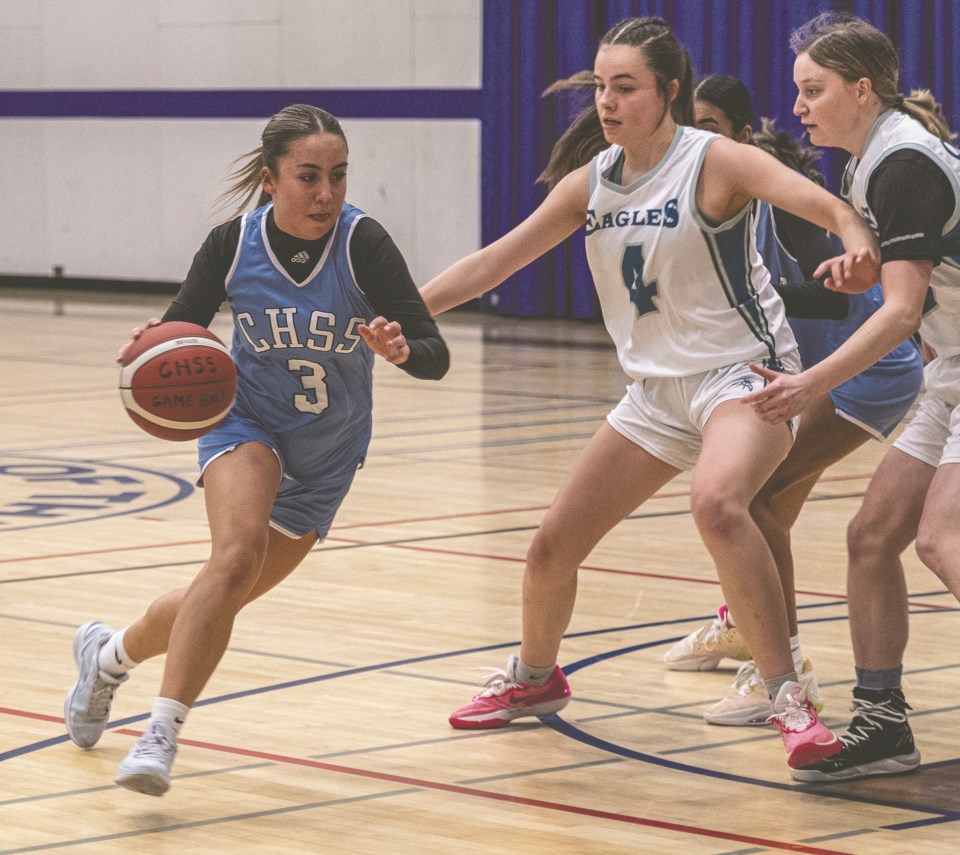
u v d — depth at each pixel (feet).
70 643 32.24
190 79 115.34
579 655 31.83
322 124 22.95
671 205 24.45
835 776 24.31
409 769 24.90
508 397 71.82
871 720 24.64
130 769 22.02
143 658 25.17
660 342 25.21
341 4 109.19
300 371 24.04
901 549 24.99
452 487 50.75
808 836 21.76
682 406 25.17
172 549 41.55
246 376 24.56
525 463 55.11
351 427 24.80
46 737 26.35
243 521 23.34
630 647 32.42
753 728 27.37
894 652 24.81
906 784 24.22
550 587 26.40
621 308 25.52
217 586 22.99
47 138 122.31
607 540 43.11
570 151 27.43
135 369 23.45
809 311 27.50
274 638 32.89
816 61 23.85
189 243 116.98
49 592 36.70
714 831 22.00
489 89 103.19
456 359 86.28
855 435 28.17
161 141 117.08
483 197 104.68
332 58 110.01
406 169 108.68
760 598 23.62
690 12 95.09
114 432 62.44
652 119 24.49
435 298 26.61
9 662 30.86
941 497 23.15
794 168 29.04
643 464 25.50
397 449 58.23
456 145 106.42
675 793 23.79
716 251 24.53
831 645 32.37
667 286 24.77
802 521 45.62
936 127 23.76
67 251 122.93
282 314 23.75
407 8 106.93
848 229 23.02
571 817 22.63
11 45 122.52
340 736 26.58
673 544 42.55
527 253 26.71
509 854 21.08
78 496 49.21
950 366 24.26
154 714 22.72
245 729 26.94
